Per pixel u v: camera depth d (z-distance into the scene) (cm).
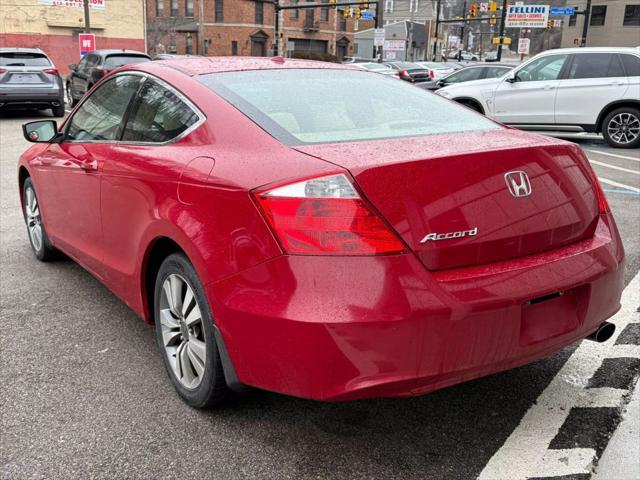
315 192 207
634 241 543
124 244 309
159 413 272
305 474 232
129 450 246
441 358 211
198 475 231
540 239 237
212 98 275
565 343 241
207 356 251
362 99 296
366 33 7231
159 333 293
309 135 249
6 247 521
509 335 221
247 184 223
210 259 232
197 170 250
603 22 5044
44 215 437
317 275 204
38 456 242
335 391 207
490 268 223
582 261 243
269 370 217
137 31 3544
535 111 1223
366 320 201
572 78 1188
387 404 280
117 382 298
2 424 263
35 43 3294
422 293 206
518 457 241
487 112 1270
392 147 233
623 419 266
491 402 281
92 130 364
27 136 403
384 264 205
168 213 259
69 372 308
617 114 1170
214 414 270
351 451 246
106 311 386
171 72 310
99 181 327
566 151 256
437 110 304
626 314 380
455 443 251
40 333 353
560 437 254
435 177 215
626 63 1152
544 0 6091
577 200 253
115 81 362
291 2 5753
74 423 264
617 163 1002
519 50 3694
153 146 293
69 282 437
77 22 3356
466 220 218
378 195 207
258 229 216
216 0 5462
